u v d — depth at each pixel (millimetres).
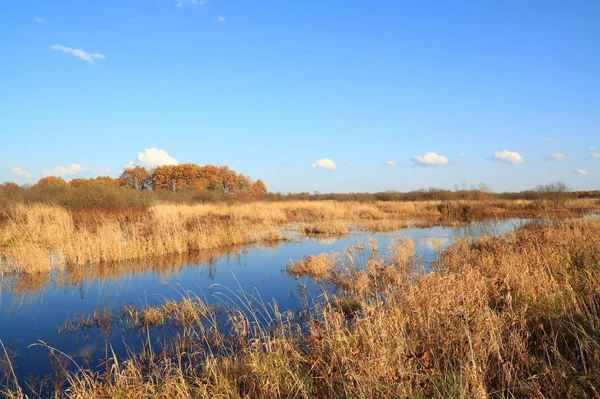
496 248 10461
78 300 8891
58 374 5301
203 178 56688
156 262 13172
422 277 6516
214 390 4359
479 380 3590
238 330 6441
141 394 4305
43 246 13719
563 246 9016
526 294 6215
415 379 3748
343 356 4207
